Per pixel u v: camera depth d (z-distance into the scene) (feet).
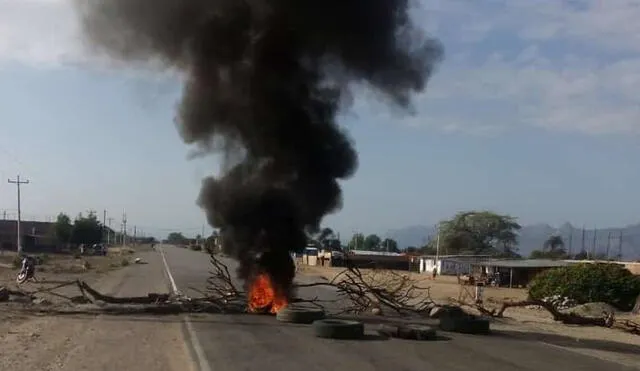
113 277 150.51
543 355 48.03
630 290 115.14
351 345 49.52
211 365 40.24
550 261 229.45
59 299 86.07
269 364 40.81
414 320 69.46
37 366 40.22
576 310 101.19
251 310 73.05
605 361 46.50
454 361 43.57
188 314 69.92
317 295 104.32
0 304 77.51
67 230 404.36
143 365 41.01
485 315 83.20
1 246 345.72
